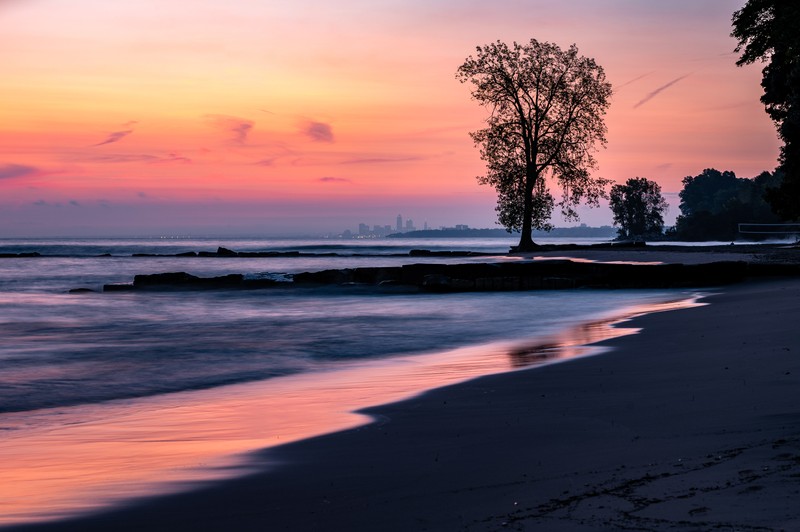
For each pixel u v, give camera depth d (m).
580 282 43.41
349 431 9.47
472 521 5.20
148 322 30.52
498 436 8.49
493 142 68.69
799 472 5.45
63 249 146.88
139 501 6.59
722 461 6.07
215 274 65.19
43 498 6.82
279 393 13.40
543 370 14.22
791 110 56.00
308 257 88.56
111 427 10.66
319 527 5.45
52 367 17.61
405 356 18.66
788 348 13.87
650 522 4.73
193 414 11.51
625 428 8.33
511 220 70.44
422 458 7.63
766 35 42.00
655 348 16.33
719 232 183.88
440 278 44.19
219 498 6.55
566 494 5.60
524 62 68.69
